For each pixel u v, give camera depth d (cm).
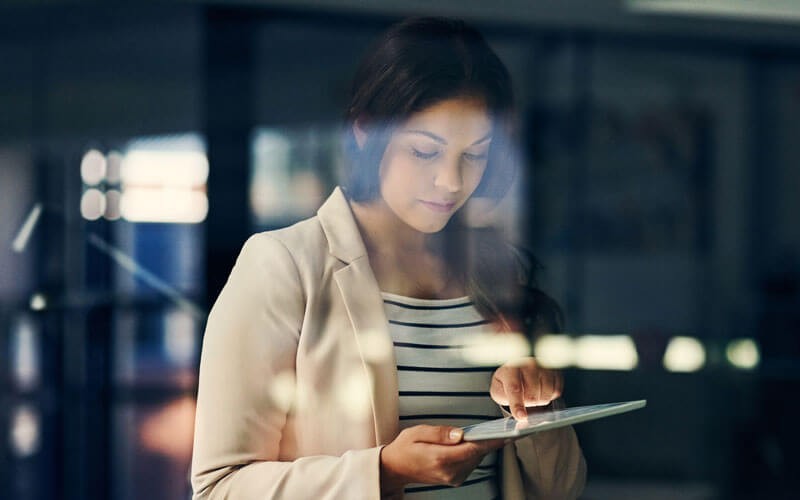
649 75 411
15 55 390
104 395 369
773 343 432
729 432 421
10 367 379
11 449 371
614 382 404
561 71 396
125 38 389
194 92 381
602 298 414
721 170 430
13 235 369
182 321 366
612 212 409
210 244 368
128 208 370
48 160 377
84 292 369
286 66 370
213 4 388
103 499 367
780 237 434
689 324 425
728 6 406
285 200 366
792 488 413
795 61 429
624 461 401
